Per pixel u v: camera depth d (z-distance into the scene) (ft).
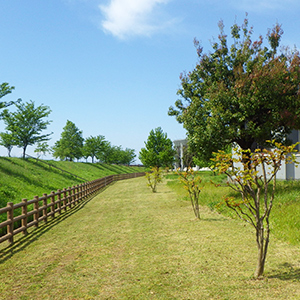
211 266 19.69
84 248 26.11
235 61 51.34
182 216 39.17
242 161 17.97
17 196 58.54
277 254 21.39
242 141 50.85
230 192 52.65
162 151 159.74
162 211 44.52
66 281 18.51
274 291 15.29
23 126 114.52
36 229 36.11
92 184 83.10
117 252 24.29
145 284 17.31
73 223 39.04
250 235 27.04
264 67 46.06
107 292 16.49
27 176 79.15
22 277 19.62
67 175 113.09
